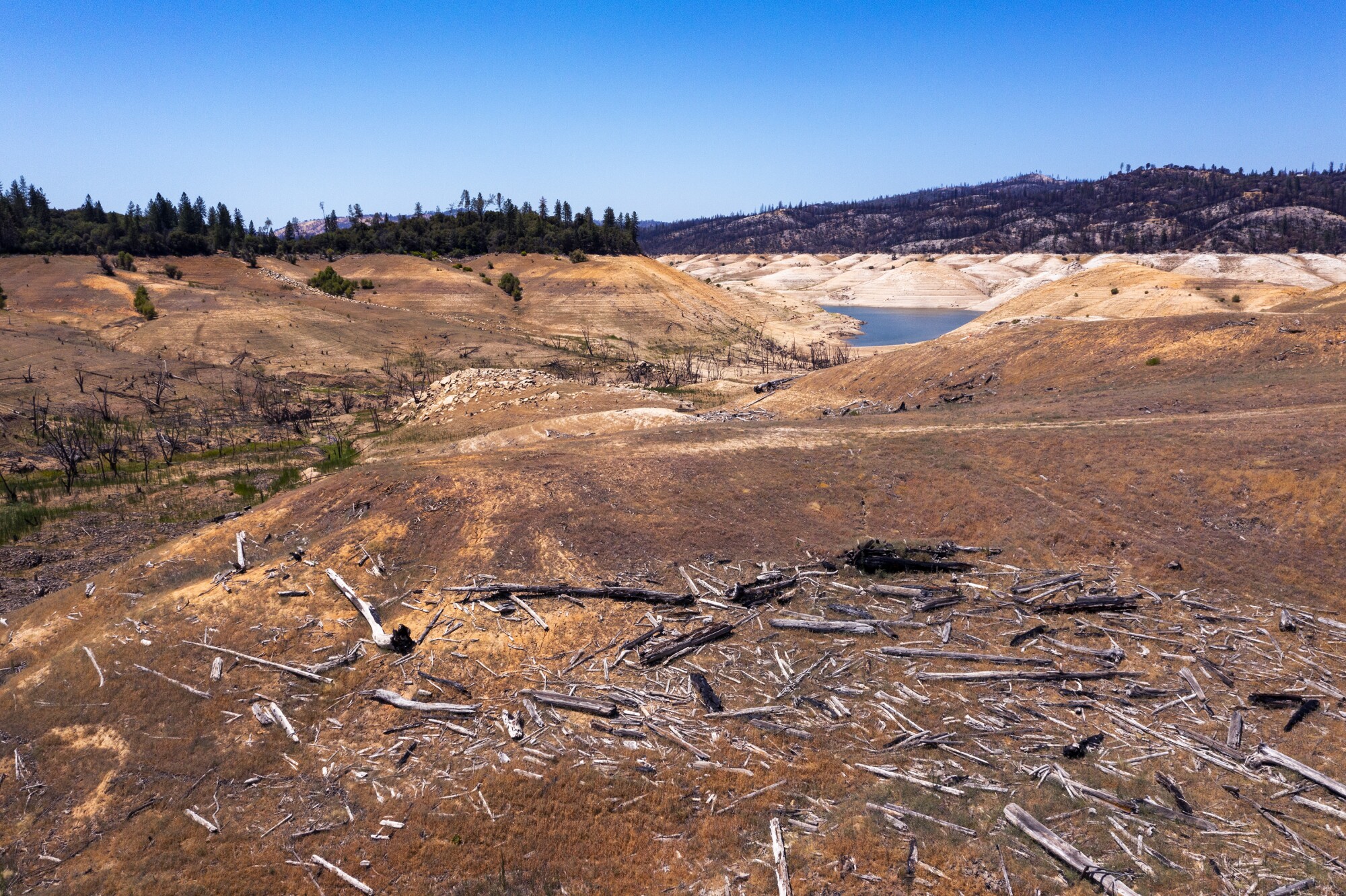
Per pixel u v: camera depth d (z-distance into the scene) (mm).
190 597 27062
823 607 26359
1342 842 16453
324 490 33781
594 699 22375
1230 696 21422
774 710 21625
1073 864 15945
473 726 21641
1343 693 20969
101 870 17719
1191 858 16203
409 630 25125
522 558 28516
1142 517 29562
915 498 33312
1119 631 24438
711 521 31531
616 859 17500
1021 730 20625
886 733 20750
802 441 39719
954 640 24516
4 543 42219
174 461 60594
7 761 20984
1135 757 19531
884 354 77000
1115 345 60000
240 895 17000
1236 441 32656
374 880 17266
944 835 17141
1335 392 39531
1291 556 26422
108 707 22656
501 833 18266
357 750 21078
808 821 18000
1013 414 44125
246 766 20500
